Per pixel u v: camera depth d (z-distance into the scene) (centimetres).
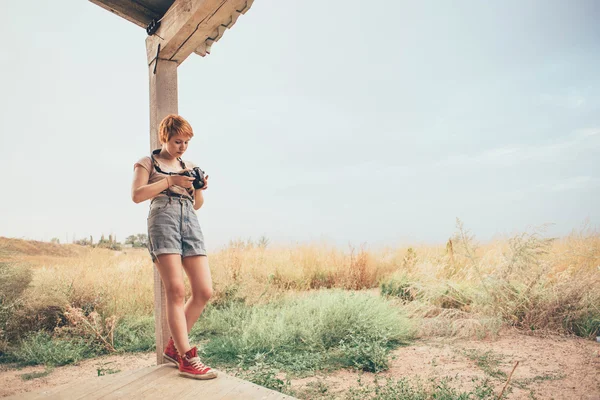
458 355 434
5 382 410
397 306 615
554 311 534
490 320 522
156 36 302
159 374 237
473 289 620
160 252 230
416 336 525
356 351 429
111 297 648
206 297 245
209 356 477
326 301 589
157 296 282
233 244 1052
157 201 240
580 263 630
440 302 636
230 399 201
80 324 552
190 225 245
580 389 322
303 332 508
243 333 512
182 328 231
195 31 274
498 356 424
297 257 1048
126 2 307
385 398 311
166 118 250
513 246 604
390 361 423
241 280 761
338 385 363
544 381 344
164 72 308
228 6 258
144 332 588
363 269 955
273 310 615
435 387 319
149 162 247
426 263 746
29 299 607
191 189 251
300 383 372
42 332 547
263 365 393
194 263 244
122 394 209
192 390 212
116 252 926
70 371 447
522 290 571
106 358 499
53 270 693
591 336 487
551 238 580
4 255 668
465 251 705
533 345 461
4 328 550
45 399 205
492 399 300
